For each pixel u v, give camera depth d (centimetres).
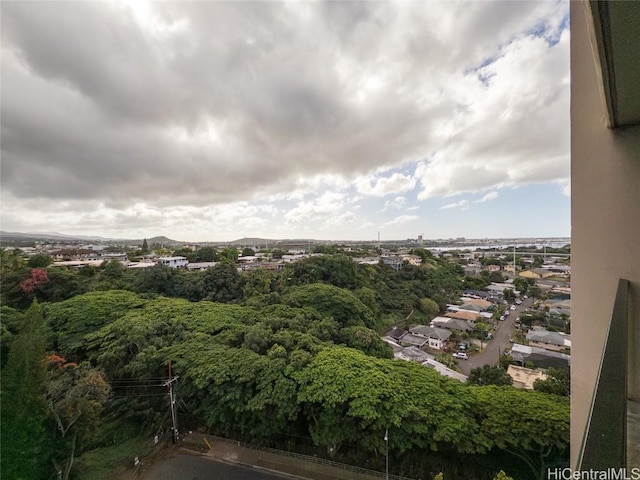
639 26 124
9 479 784
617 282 219
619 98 183
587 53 254
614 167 223
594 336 244
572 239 278
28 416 850
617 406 85
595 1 120
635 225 208
